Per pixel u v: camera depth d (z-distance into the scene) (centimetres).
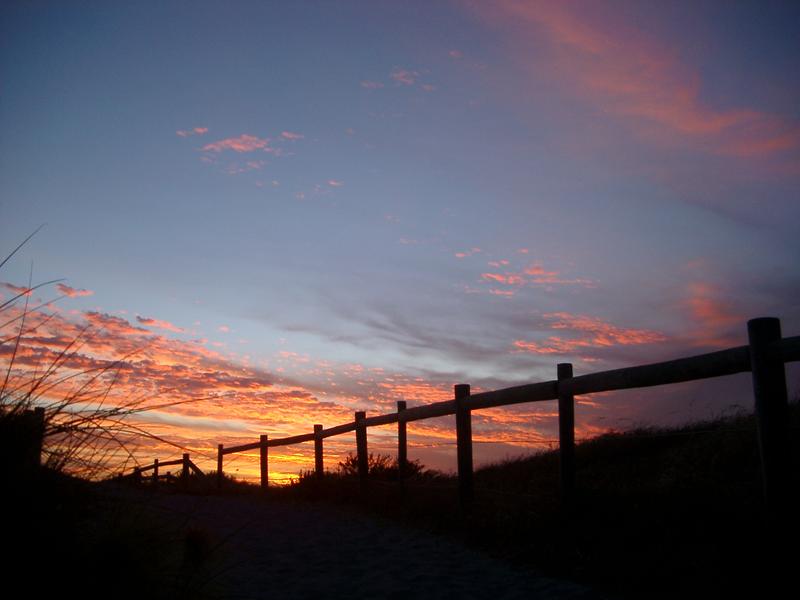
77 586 276
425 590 477
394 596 461
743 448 778
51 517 292
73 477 315
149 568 306
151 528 321
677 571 441
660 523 518
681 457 834
